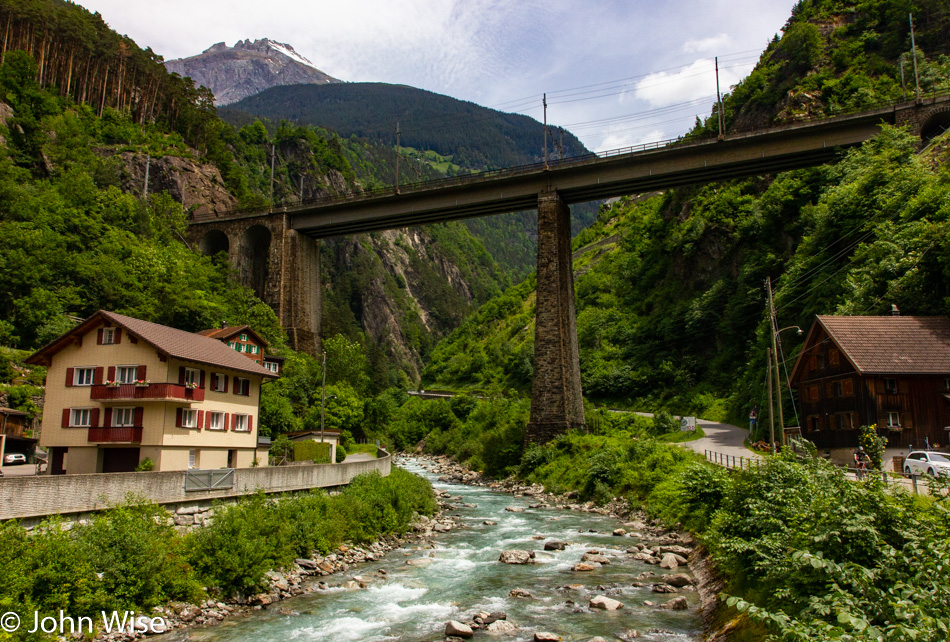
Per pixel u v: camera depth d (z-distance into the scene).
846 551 13.73
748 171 75.75
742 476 26.23
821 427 48.03
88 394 38.69
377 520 37.38
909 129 71.56
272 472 34.41
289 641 20.64
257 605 24.14
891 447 40.78
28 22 131.50
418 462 93.88
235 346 58.19
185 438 39.00
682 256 117.00
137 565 22.00
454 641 20.53
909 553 13.20
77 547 21.00
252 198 148.38
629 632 20.66
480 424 97.69
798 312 69.50
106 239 91.88
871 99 97.44
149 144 135.62
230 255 106.19
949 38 105.56
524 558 31.81
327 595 25.70
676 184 77.75
